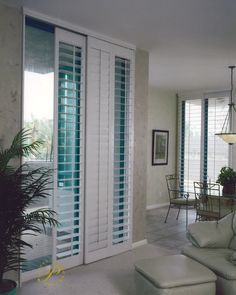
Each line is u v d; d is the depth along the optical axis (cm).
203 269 259
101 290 303
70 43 347
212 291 249
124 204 410
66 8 304
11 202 250
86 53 361
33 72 325
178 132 762
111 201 390
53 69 336
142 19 328
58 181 339
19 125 304
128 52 408
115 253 396
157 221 584
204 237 304
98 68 372
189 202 569
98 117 373
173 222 578
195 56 454
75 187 353
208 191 566
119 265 364
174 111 765
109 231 388
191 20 327
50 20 324
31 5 298
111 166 389
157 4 291
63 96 338
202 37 378
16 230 257
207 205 484
